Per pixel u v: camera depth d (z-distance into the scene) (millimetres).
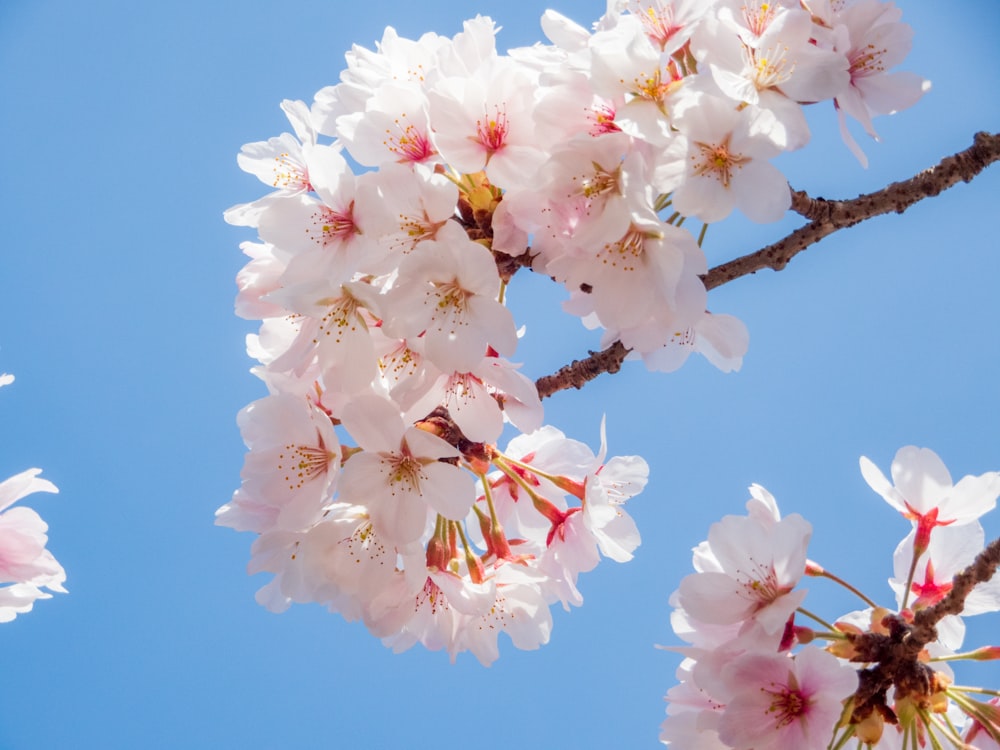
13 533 873
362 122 850
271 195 872
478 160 839
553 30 851
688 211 824
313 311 846
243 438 876
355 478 848
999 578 868
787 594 843
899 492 880
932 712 854
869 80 858
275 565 874
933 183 856
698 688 875
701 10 834
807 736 838
